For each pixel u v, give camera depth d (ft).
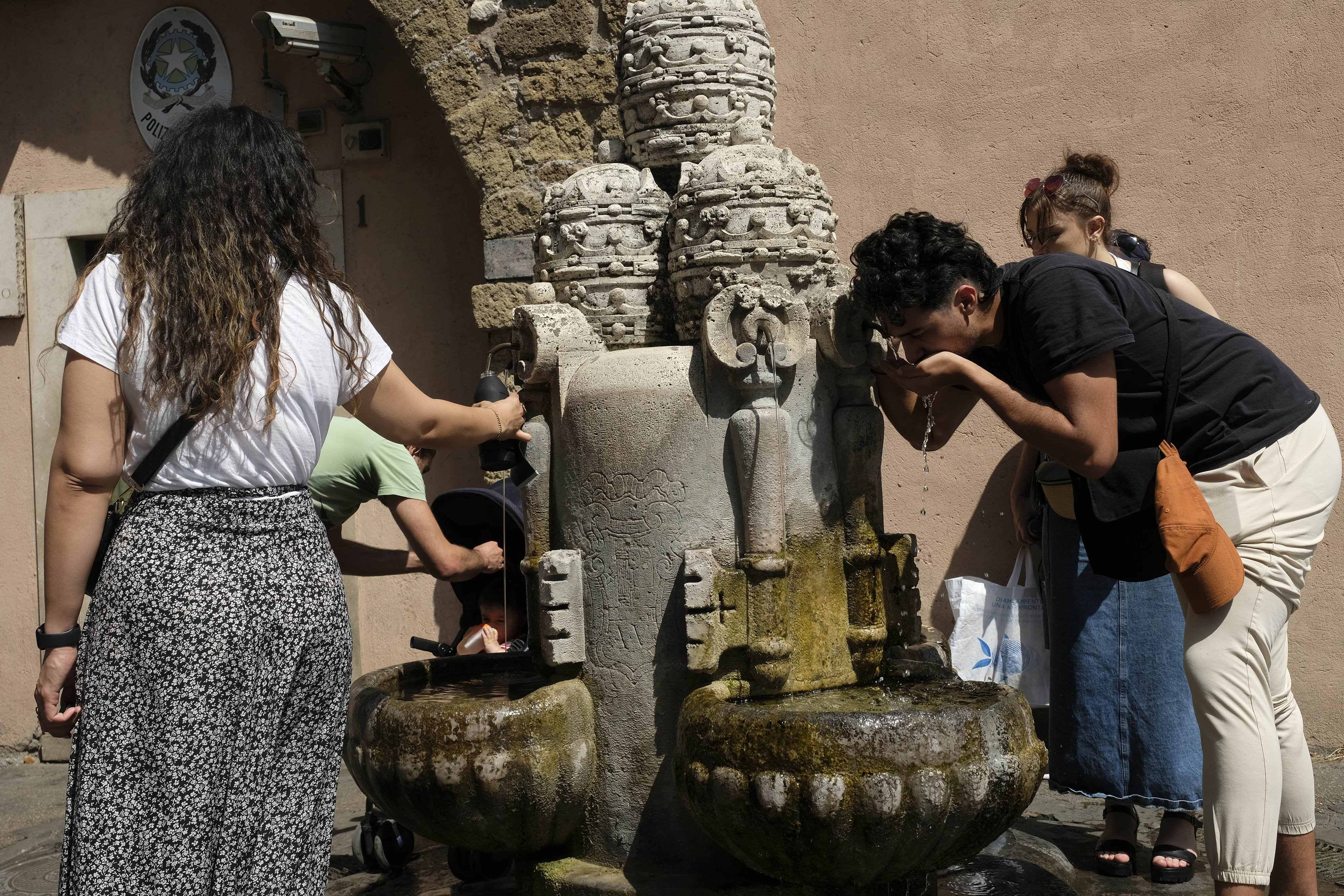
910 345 8.41
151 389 6.46
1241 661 8.23
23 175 18.24
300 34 16.14
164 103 17.71
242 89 17.52
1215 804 8.26
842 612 8.75
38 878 11.70
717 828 7.64
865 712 7.32
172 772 6.27
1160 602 10.58
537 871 8.66
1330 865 10.41
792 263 8.61
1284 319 14.40
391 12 15.31
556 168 15.01
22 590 18.02
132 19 17.83
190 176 6.68
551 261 9.62
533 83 15.01
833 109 15.74
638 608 8.55
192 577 6.37
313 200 7.16
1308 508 8.40
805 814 7.20
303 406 6.77
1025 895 8.96
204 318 6.42
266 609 6.48
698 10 9.80
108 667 6.33
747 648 8.36
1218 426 8.41
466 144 15.28
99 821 6.27
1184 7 14.62
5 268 17.99
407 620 16.88
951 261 8.05
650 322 9.40
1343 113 14.16
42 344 18.06
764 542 8.34
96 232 17.84
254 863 6.51
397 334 17.06
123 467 6.62
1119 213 14.90
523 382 9.12
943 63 15.38
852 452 8.75
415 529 11.64
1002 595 14.20
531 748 8.22
